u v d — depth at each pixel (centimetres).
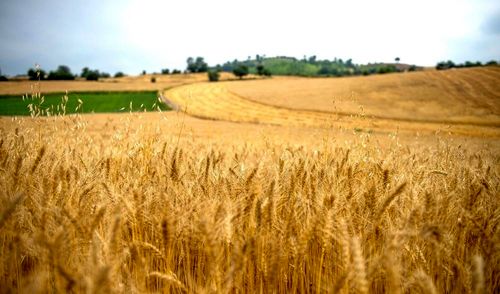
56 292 200
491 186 328
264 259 231
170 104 6012
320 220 225
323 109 5266
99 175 323
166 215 232
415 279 206
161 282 238
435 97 5666
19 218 235
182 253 241
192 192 288
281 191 279
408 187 308
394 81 7025
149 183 310
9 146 384
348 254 193
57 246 172
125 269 218
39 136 450
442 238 225
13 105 5241
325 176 323
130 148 423
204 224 194
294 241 229
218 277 192
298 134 2644
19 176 269
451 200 275
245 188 281
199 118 4684
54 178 268
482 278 163
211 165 376
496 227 252
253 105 5962
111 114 4700
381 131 3634
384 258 192
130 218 251
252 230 244
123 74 14775
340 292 193
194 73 15675
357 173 357
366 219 253
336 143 551
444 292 241
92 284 151
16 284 213
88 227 208
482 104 5128
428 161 511
